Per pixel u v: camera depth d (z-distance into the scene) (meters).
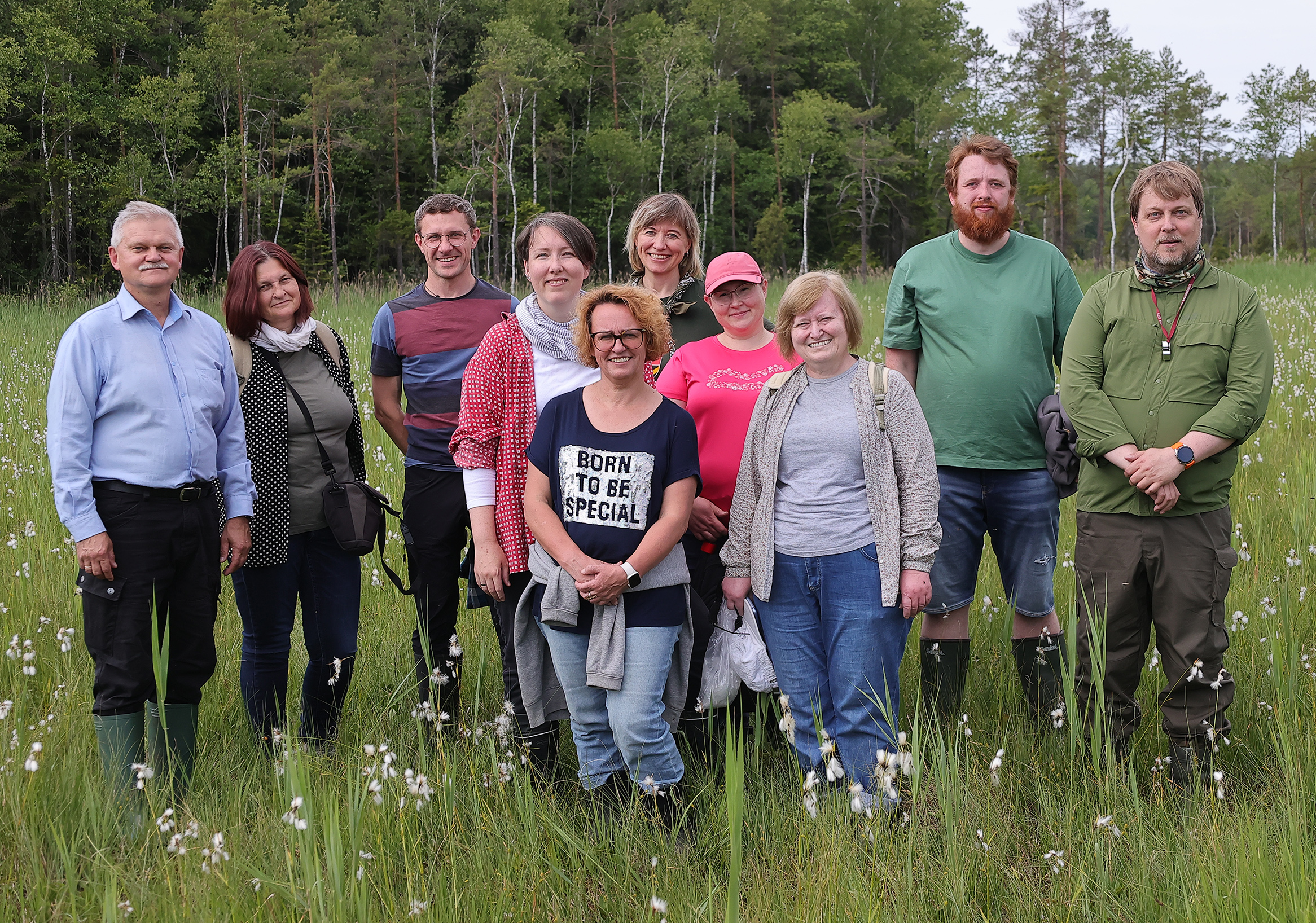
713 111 56.38
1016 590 3.75
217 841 2.44
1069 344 3.43
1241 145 66.25
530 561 3.21
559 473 3.11
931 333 3.74
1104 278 3.44
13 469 6.65
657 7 66.38
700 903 2.57
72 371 3.01
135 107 38.84
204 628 3.28
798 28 63.75
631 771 3.08
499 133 48.12
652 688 3.02
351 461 3.98
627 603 3.04
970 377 3.61
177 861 2.58
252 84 44.66
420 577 3.90
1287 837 2.60
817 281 3.21
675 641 3.15
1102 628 3.19
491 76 48.53
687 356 3.76
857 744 3.15
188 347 3.25
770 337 3.77
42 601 4.51
